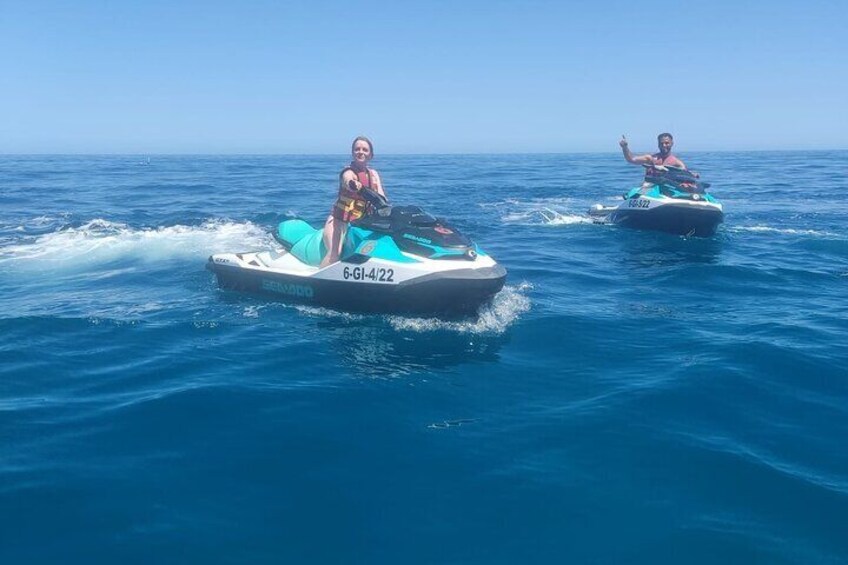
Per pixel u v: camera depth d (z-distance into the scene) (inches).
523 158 2372.0
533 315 256.5
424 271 235.0
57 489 136.3
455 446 155.6
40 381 192.2
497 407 176.7
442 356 212.4
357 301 248.4
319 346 220.1
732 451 153.7
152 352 215.6
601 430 163.5
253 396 181.0
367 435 160.4
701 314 262.4
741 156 2204.7
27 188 823.7
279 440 157.5
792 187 893.2
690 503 133.9
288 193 772.6
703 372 198.5
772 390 187.3
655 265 356.2
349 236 257.6
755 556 118.4
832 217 568.1
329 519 127.9
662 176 461.1
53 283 309.0
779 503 134.2
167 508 130.6
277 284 268.4
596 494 136.7
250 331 235.8
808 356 212.2
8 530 123.4
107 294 287.1
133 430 162.1
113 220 508.1
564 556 118.2
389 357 210.8
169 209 593.3
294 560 116.6
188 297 280.5
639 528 125.9
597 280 320.8
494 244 422.6
